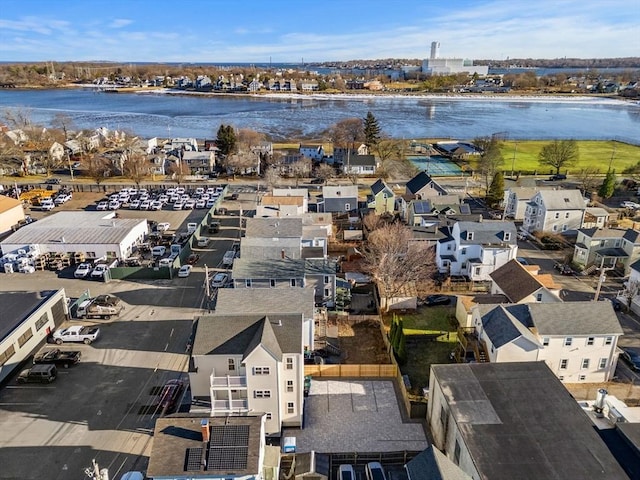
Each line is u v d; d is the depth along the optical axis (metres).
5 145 127.00
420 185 90.50
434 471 26.03
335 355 46.28
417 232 67.69
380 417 38.12
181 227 82.25
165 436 28.27
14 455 33.88
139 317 52.72
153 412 38.22
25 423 36.97
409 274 56.88
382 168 123.62
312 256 59.88
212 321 37.66
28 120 166.50
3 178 113.88
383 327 49.56
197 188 105.50
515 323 40.34
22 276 63.12
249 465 26.81
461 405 32.22
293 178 116.75
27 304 48.34
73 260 67.06
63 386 41.38
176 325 51.06
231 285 59.97
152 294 58.06
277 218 67.56
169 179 115.44
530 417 31.16
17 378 41.75
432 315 53.72
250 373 34.47
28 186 105.75
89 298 55.66
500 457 27.73
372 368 42.78
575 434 29.69
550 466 27.11
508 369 36.34
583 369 42.09
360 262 63.97
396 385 41.94
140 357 45.50
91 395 40.22
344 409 39.00
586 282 61.75
